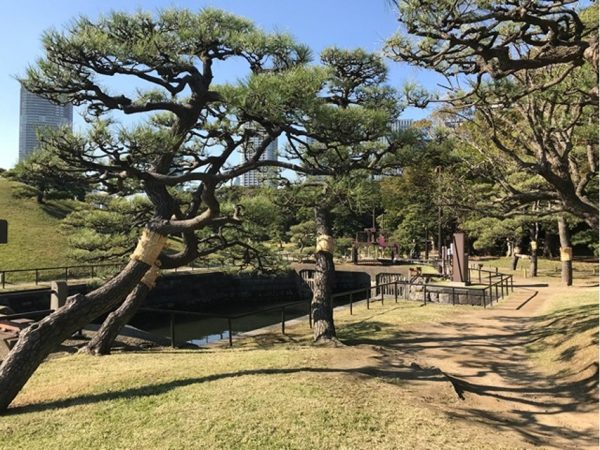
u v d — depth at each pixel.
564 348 10.05
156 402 5.70
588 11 6.59
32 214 38.41
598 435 5.80
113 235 12.28
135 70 8.96
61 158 7.71
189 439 4.73
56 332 6.23
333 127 8.49
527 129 10.02
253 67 9.77
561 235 22.98
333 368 7.27
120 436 4.82
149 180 8.21
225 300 29.20
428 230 36.12
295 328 13.84
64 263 29.66
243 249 13.45
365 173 11.39
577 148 10.64
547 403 7.26
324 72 7.75
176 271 28.11
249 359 7.85
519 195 8.31
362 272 30.91
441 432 5.15
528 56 7.35
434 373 7.49
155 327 20.09
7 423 5.20
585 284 22.89
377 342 11.89
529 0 5.30
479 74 6.54
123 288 6.93
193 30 9.03
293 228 24.00
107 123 7.54
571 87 7.50
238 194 13.65
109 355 8.80
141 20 9.25
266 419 5.16
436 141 10.74
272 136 9.16
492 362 10.03
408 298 19.42
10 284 22.75
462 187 10.93
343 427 5.09
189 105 9.62
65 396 6.08
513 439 5.31
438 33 5.61
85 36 7.98
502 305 17.16
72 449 4.56
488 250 42.34
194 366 7.38
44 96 8.75
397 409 5.66
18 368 5.83
